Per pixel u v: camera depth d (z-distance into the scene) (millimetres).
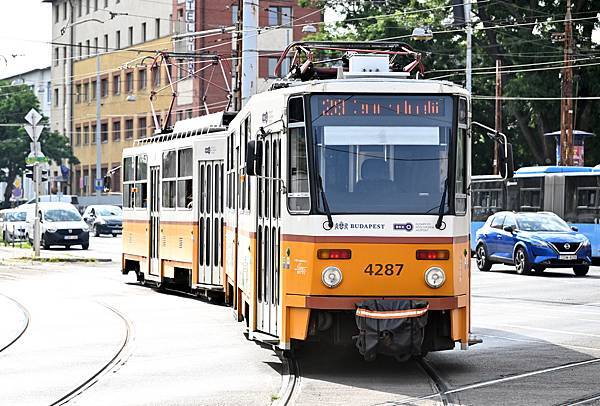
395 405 13211
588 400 13539
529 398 13719
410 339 14875
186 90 87062
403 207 15305
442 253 15242
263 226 17250
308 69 18000
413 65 17828
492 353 18141
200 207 27656
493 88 67250
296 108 15742
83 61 108875
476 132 69500
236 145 21406
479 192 53312
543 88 62000
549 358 17484
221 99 84500
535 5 64062
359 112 15562
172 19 90562
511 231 39844
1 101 104312
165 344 19375
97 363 17031
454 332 15352
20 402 13578
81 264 45656
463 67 66812
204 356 17828
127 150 34531
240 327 22078
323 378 15500
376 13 67375
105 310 25844
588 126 63844
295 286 15477
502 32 63938
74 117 111062
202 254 27625
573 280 36281
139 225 32719
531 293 30859
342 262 15180
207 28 85188
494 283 34844
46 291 31719
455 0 51938
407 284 15203
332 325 15695
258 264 17641
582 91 62625
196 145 27656
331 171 15422
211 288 26953
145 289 32469
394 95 15594
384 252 15188
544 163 65312
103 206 79438
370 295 15180
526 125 65875
